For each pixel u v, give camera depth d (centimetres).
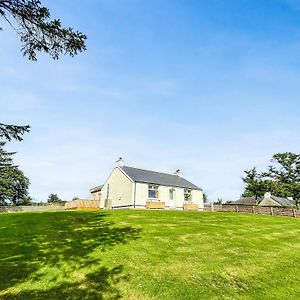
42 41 807
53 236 1446
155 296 849
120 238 1459
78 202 4231
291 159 5906
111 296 830
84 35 813
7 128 841
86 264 1061
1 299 773
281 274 1134
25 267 1004
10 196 5659
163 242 1429
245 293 933
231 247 1448
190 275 1028
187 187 4572
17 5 722
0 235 1456
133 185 3888
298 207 5847
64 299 796
